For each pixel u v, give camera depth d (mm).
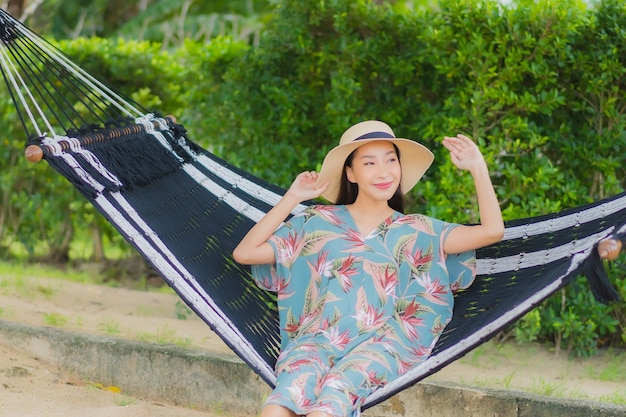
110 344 4270
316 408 2834
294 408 2846
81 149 3297
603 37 5305
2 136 8531
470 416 3885
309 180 3342
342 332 3143
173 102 8023
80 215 8789
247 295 3414
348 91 6008
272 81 6430
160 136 3658
